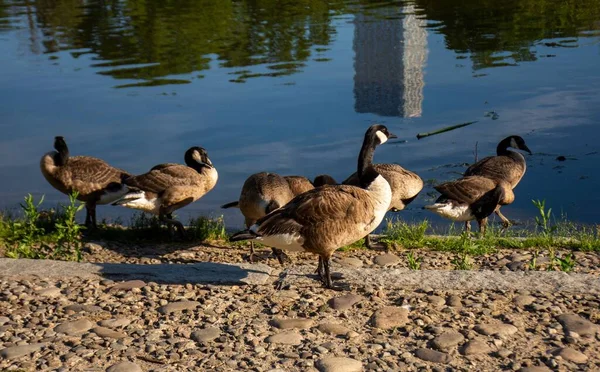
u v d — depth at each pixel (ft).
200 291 25.82
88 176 37.14
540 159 46.57
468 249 33.45
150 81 67.00
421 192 43.29
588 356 20.22
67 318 23.48
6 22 100.22
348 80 65.00
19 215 40.63
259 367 19.81
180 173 36.37
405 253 33.81
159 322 23.03
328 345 21.07
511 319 22.68
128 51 80.23
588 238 34.35
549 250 32.22
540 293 24.73
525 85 61.26
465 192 36.70
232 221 41.01
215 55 77.10
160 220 36.88
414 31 85.46
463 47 76.54
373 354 20.56
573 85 60.49
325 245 25.84
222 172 45.50
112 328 22.66
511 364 19.75
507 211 40.93
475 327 22.12
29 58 77.61
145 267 28.19
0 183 45.57
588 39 77.10
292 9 103.60
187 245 35.88
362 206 26.30
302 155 47.52
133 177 36.42
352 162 46.11
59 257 32.58
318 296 25.04
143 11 106.22
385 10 100.12
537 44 76.38
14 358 20.61
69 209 32.19
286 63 72.28
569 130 50.62
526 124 52.06
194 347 21.20
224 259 33.30
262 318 23.29
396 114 55.01
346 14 98.43
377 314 23.11
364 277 26.61
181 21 97.09
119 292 25.68
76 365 20.13
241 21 95.86
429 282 25.95
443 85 62.23
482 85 61.62
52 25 97.19
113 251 34.30
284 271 28.14
